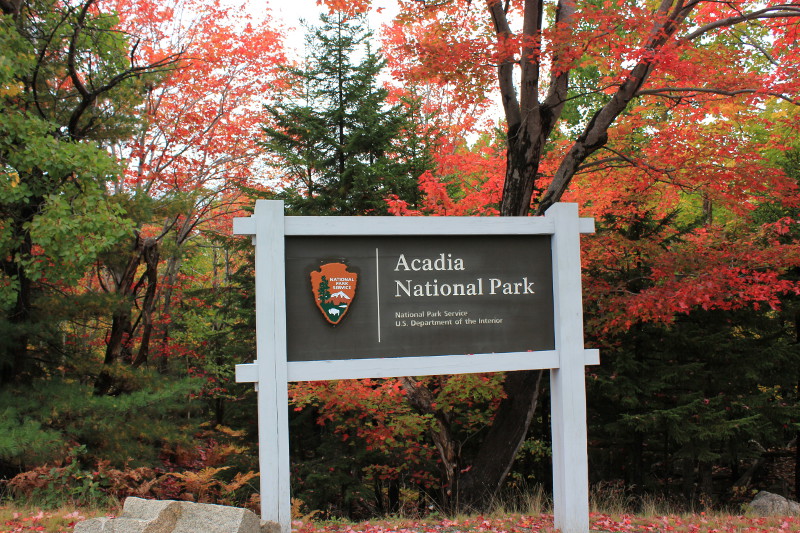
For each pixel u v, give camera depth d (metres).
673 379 12.92
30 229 9.31
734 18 9.36
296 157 13.99
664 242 13.54
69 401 10.20
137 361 15.29
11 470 10.47
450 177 16.02
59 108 12.18
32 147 8.62
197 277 22.38
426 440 14.25
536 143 10.60
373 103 14.70
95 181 9.62
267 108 14.93
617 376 12.66
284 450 4.93
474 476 10.27
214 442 18.12
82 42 11.58
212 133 18.31
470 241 5.46
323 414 13.01
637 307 9.73
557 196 10.82
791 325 14.84
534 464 15.29
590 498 11.09
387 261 5.25
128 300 12.48
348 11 10.80
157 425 11.74
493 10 10.34
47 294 11.98
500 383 11.20
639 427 12.03
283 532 4.90
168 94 17.98
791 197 10.37
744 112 11.44
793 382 13.41
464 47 9.55
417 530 6.48
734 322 13.47
